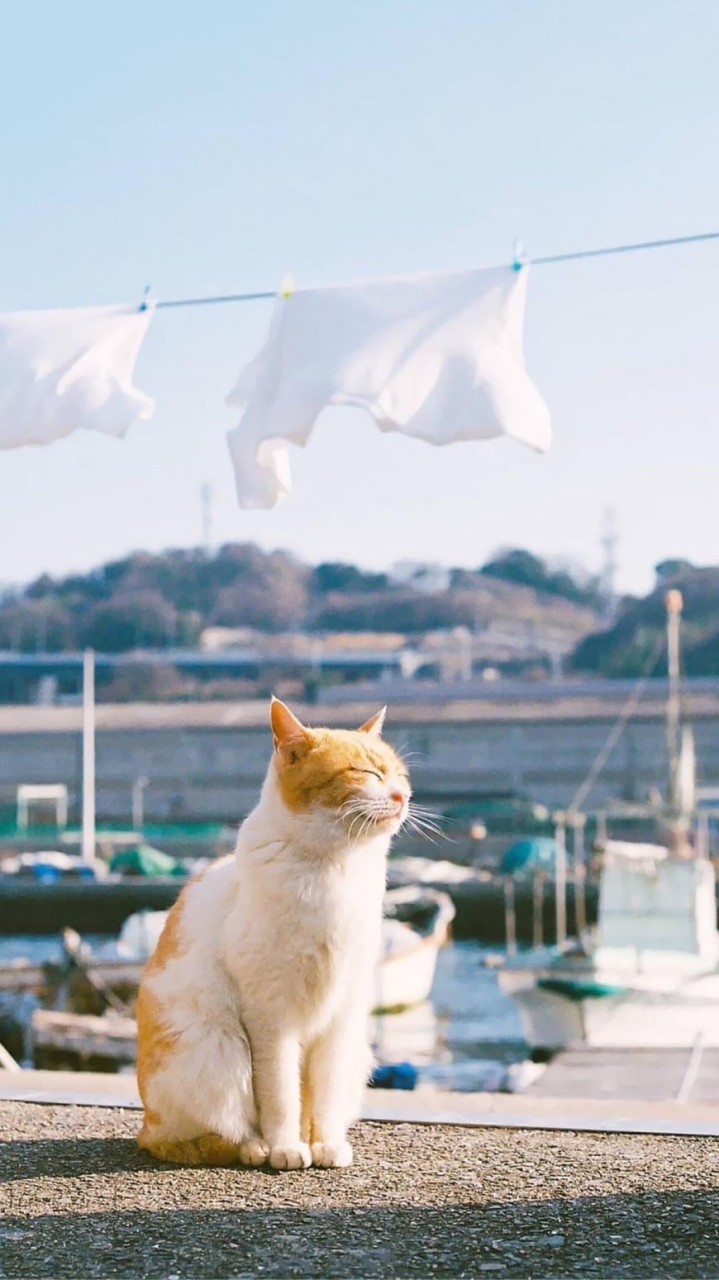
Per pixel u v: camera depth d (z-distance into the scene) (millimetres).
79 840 52469
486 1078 18922
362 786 4398
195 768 62938
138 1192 4207
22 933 41406
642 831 46344
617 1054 14336
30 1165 4547
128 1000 25484
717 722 60344
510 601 112000
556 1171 4426
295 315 4602
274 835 4418
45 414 4852
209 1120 4445
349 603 108312
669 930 20172
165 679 84438
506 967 20703
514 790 59469
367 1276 3471
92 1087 5883
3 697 85062
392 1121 5191
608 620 103938
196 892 4711
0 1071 6305
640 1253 3617
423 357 4535
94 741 64125
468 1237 3760
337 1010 4547
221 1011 4465
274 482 4742
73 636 101938
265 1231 3824
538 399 4516
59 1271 3529
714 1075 12977
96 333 4848
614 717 61000
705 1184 4250
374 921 4559
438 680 76938
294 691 81812
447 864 44188
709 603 90688
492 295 4516
